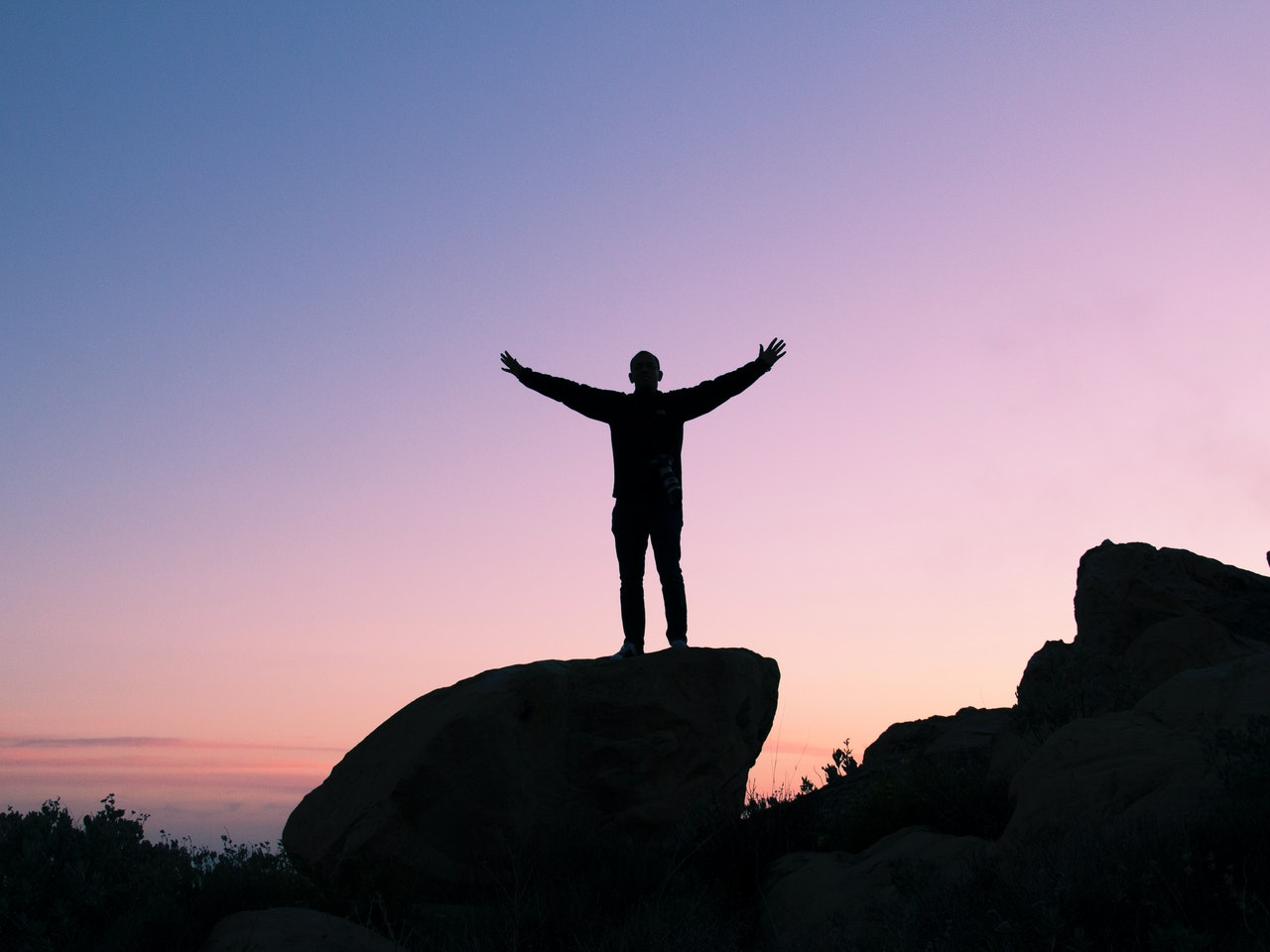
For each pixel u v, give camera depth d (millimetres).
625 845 7254
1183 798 5012
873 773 9062
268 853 7352
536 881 6812
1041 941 4164
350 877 7254
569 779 7918
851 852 7266
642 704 8180
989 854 5516
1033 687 8016
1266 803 4547
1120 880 4242
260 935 5730
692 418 9062
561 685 8117
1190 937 3678
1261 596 10609
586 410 9031
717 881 7004
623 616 8906
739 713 8680
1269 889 4082
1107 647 10836
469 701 7801
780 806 7652
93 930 6391
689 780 8242
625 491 8891
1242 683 6129
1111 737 5980
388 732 8266
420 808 7398
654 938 5680
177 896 6621
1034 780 5887
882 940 4906
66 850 6504
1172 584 10852
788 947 5676
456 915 6574
